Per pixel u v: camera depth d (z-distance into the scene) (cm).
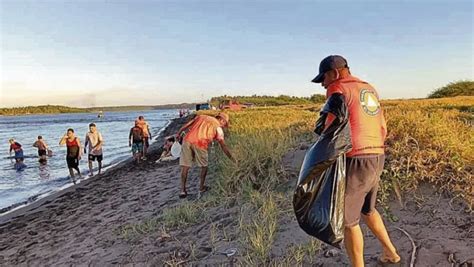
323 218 335
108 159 2180
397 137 682
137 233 629
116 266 517
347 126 338
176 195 880
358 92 349
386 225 466
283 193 652
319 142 344
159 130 5125
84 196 1164
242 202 670
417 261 386
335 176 338
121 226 707
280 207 591
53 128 6644
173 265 476
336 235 334
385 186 519
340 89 347
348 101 344
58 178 1608
